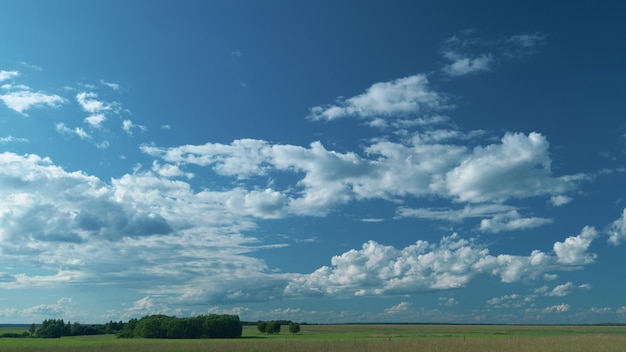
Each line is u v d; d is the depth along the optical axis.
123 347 73.56
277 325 154.38
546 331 154.88
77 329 162.88
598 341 76.12
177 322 128.62
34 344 84.56
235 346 73.25
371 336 114.94
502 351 60.53
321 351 63.31
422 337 103.19
